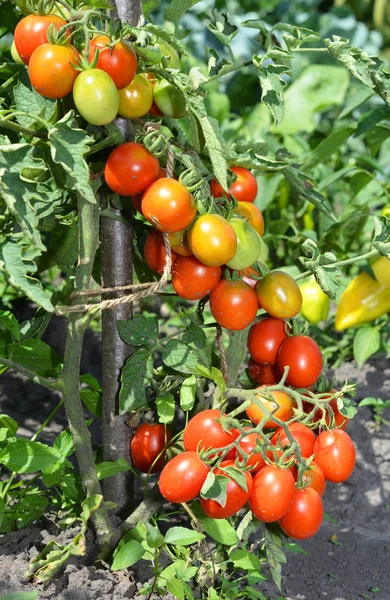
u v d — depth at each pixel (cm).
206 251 72
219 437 75
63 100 74
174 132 84
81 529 84
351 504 106
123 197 81
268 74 72
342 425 84
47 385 78
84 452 80
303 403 85
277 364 82
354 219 132
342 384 124
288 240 148
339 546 99
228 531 78
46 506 86
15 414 117
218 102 165
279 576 80
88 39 68
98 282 93
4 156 64
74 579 77
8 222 72
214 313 79
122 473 86
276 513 74
